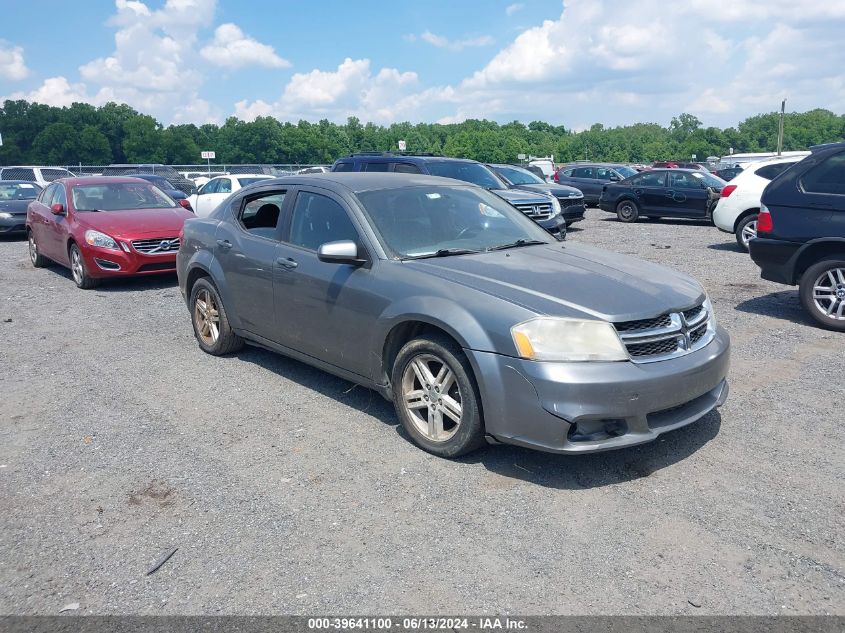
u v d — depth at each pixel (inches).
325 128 4682.6
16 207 682.8
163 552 136.1
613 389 150.2
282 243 219.8
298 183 224.5
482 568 128.1
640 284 172.9
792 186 288.8
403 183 218.1
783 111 2514.8
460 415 166.9
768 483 156.9
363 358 189.3
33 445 186.4
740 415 194.9
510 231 215.3
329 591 122.9
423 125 5620.1
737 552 131.4
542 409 151.4
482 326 159.2
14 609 120.3
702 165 1942.7
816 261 287.9
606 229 685.9
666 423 160.4
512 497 152.9
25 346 284.7
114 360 261.9
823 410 197.5
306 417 200.7
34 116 4296.3
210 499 155.6
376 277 185.3
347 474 165.5
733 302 333.4
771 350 255.0
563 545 134.6
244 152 4274.1
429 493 155.4
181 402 215.3
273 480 163.6
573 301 159.9
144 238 398.0
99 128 4498.0
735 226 508.7
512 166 760.3
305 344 210.8
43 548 138.4
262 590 123.7
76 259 412.2
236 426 195.6
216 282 246.4
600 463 167.8
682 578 124.2
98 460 176.4
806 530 138.2
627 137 6560.0
